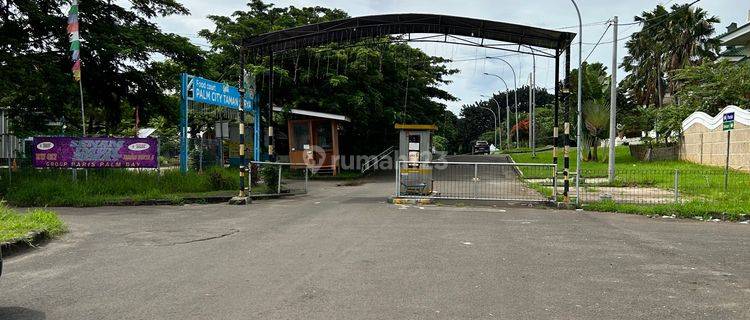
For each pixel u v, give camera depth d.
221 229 9.48
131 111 30.81
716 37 41.34
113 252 7.49
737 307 5.00
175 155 23.78
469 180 18.77
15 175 15.22
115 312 4.83
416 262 6.79
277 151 27.80
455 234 8.93
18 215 9.72
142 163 15.74
